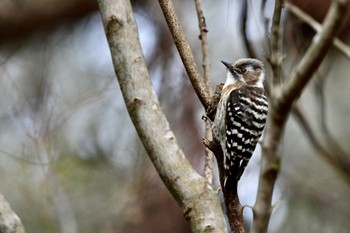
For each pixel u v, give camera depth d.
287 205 14.31
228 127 9.84
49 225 11.89
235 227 6.10
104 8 5.36
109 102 13.93
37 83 13.68
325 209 14.29
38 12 14.77
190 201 4.98
